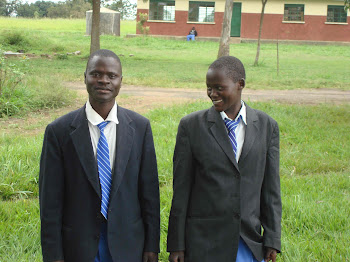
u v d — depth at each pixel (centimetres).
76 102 1066
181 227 252
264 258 256
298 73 1784
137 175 251
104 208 239
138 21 3138
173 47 2728
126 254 241
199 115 257
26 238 380
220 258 244
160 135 737
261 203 264
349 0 1130
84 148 239
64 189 245
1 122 862
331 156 665
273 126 264
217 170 246
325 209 453
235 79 244
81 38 2864
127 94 1194
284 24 3125
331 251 373
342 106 1050
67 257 242
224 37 1764
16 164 553
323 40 3145
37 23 3797
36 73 1461
